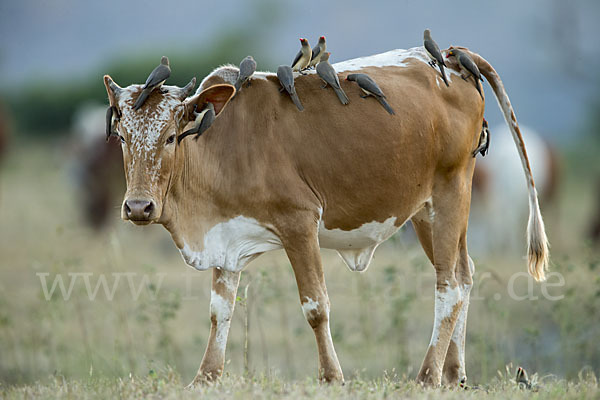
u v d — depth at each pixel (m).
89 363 38.31
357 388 27.02
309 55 30.91
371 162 30.08
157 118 27.19
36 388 29.91
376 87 30.03
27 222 84.75
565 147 168.62
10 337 42.66
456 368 31.86
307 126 29.59
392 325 42.34
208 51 164.62
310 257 29.05
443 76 32.53
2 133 165.62
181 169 28.38
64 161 122.19
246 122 29.27
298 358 44.94
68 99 184.62
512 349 41.69
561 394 27.78
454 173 32.44
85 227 83.81
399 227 32.03
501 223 79.75
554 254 69.19
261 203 28.94
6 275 60.91
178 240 28.97
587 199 120.00
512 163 80.94
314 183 29.61
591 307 40.88
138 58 145.12
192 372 40.84
